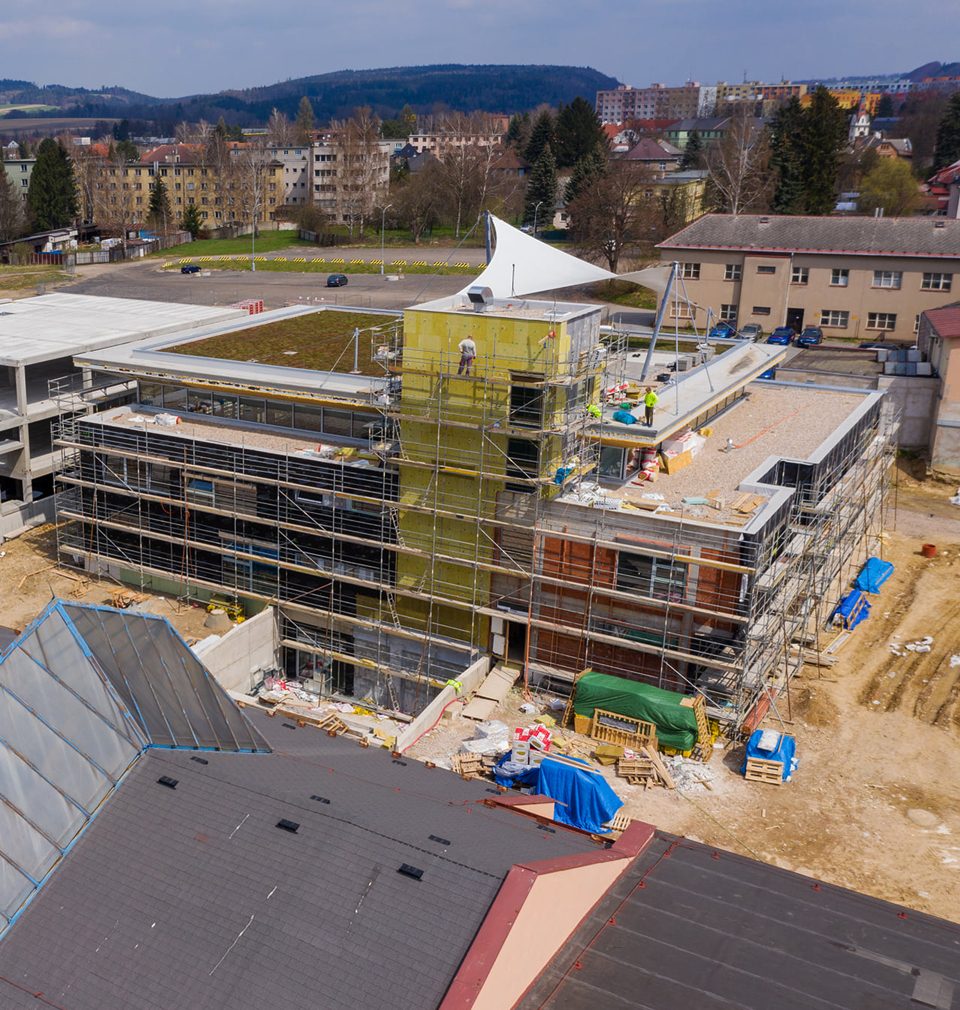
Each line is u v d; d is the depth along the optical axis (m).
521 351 44.47
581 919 25.91
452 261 154.75
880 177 161.00
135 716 27.23
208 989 21.67
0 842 24.12
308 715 48.12
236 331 66.50
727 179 161.25
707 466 50.78
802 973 24.75
